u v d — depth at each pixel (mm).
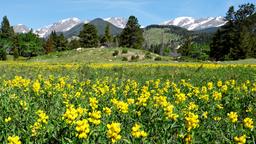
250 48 93750
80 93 14086
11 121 9469
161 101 10445
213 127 9680
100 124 8477
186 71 30875
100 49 81125
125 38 116188
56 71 31375
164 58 75188
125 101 13773
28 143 8008
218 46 102438
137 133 7727
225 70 31688
